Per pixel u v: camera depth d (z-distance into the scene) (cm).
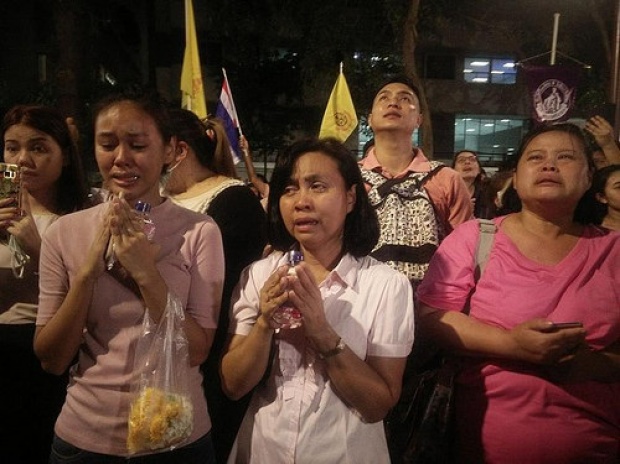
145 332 200
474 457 234
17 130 273
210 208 299
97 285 207
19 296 269
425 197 334
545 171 231
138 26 2253
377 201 335
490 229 249
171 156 225
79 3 1353
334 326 209
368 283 215
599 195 326
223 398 294
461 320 234
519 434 222
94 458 204
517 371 225
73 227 214
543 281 229
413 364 298
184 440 196
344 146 220
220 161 335
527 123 2608
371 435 207
